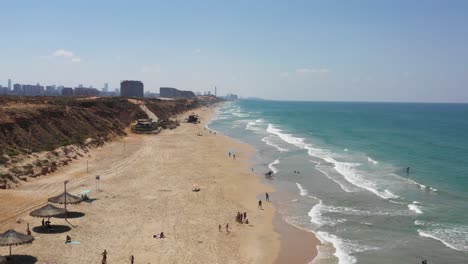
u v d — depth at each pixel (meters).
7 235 26.31
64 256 28.89
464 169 64.12
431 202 45.41
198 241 33.72
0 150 50.75
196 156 75.12
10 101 78.06
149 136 102.56
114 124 101.19
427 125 157.75
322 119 194.75
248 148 88.56
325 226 38.28
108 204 41.97
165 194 47.16
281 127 145.38
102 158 65.94
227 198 47.28
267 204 45.50
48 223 33.78
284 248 33.06
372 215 41.16
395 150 85.19
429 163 69.56
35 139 60.50
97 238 32.72
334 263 30.19
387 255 31.47
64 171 54.34
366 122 173.62
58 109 78.38
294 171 63.25
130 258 29.50
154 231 35.22
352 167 66.25
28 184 46.12
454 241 34.03
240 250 32.47
